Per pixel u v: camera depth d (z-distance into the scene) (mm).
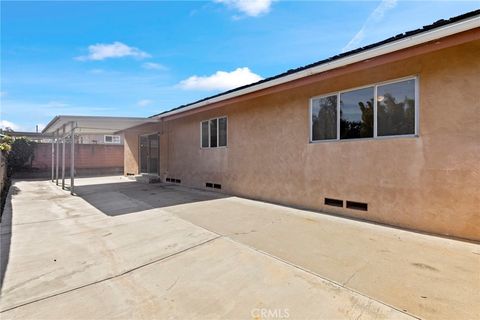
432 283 2699
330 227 4688
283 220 5188
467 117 3938
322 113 5859
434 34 3670
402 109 4621
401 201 4641
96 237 4305
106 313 2303
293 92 6438
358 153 5219
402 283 2705
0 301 2488
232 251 3631
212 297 2521
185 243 3969
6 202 7402
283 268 3092
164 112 10211
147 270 3117
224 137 8664
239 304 2395
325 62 4922
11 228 4852
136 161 14594
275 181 6953
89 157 16812
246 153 7793
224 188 8672
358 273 2938
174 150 11289
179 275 2980
